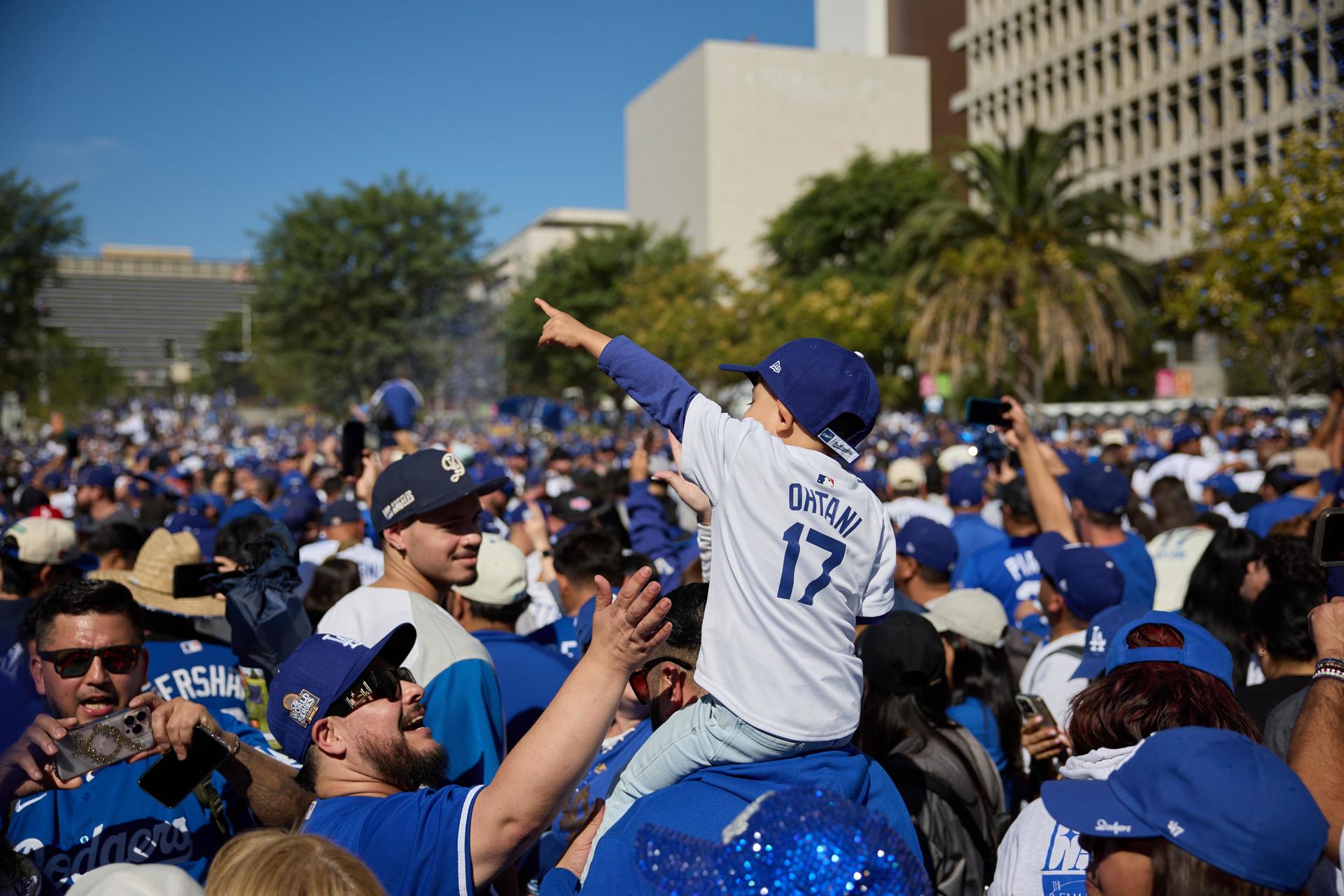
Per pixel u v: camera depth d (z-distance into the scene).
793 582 2.25
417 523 3.35
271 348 52.44
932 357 37.69
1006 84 68.94
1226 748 1.88
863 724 3.31
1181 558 6.21
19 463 20.17
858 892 1.59
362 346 49.12
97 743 2.46
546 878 2.32
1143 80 55.06
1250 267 24.94
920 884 1.62
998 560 6.28
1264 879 1.77
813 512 2.29
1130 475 12.30
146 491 10.52
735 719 2.22
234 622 3.37
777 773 2.19
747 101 80.06
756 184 80.25
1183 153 51.12
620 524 7.47
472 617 4.10
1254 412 27.77
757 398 2.55
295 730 2.53
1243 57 45.72
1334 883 2.24
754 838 1.64
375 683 2.55
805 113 80.81
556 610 6.14
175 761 2.54
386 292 50.00
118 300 147.75
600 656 2.21
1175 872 1.85
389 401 6.19
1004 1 69.00
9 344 35.91
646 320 45.81
